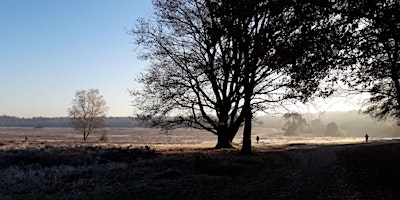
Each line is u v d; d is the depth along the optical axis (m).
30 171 19.08
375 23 10.40
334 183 16.14
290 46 11.76
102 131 85.38
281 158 25.27
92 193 14.34
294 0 11.26
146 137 113.12
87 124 82.25
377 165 20.72
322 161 24.45
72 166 21.42
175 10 30.11
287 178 17.33
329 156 27.78
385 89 23.17
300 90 13.98
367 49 10.59
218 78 27.81
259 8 12.05
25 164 21.41
